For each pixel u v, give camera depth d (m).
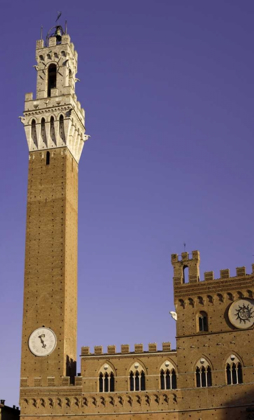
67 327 121.19
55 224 127.75
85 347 117.12
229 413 106.44
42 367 117.38
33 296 123.12
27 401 115.38
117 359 115.06
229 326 111.94
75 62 145.25
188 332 114.25
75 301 127.62
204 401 108.69
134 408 111.38
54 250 125.75
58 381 115.69
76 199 135.88
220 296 114.50
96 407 112.81
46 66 140.62
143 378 113.12
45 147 134.25
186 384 110.81
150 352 114.06
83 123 142.62
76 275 130.12
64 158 132.38
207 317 114.12
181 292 117.44
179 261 119.94
